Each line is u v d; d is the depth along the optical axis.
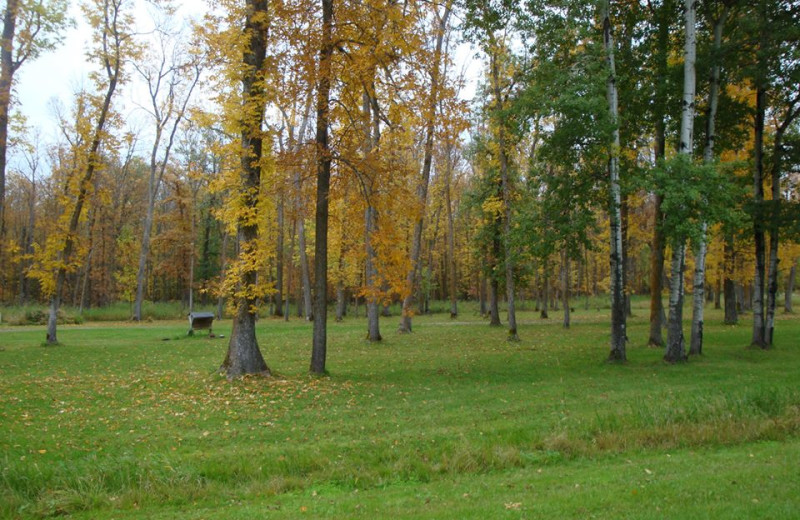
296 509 6.09
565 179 15.80
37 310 34.12
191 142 44.34
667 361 15.59
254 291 13.08
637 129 18.34
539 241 15.95
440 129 13.62
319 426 9.28
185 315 43.53
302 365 15.96
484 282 42.97
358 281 43.16
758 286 18.53
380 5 12.00
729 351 17.80
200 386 12.48
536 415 9.79
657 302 19.91
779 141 18.97
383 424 9.38
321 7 12.77
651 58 17.75
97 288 53.25
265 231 14.11
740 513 5.16
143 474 7.09
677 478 6.47
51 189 46.03
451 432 8.82
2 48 18.59
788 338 20.83
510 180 27.25
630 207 26.05
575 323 32.22
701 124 18.39
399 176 14.23
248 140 13.23
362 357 17.97
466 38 18.50
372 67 12.55
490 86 23.78
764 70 16.08
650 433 8.68
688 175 13.88
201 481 7.16
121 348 20.28
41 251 20.66
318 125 13.48
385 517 5.61
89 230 43.56
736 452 7.82
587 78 15.02
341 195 13.85
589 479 6.70
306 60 12.28
